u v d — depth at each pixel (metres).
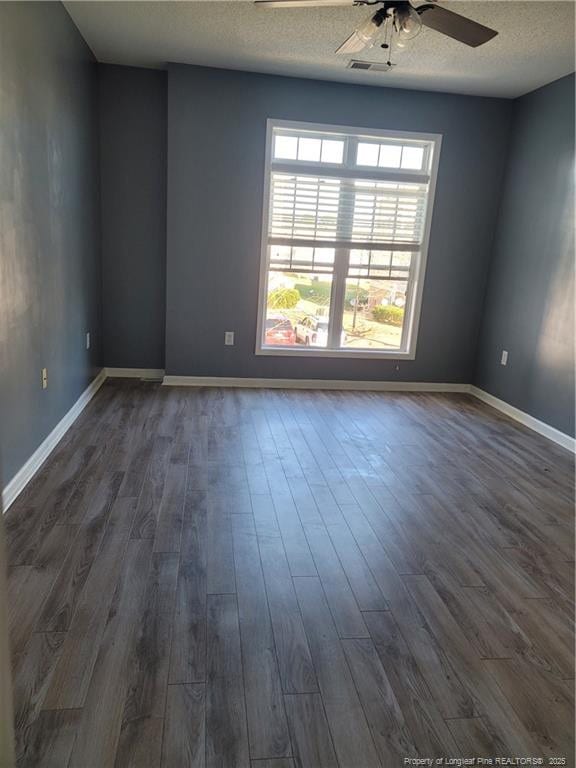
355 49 2.72
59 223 3.34
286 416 4.17
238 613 1.89
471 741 1.44
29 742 1.36
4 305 2.44
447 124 4.67
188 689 1.55
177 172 4.47
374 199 4.77
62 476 2.88
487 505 2.85
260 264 4.73
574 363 3.80
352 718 1.49
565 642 1.85
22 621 1.78
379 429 4.00
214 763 1.33
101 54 4.19
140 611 1.86
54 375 3.26
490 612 1.98
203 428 3.77
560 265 4.00
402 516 2.68
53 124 3.18
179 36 3.69
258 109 4.43
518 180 4.60
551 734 1.48
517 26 3.18
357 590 2.06
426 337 5.11
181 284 4.70
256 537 2.39
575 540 2.54
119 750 1.35
